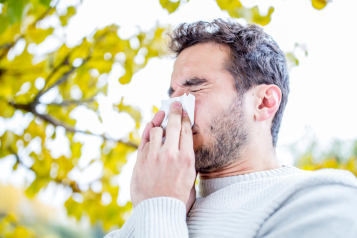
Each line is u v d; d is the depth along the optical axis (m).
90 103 1.16
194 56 0.74
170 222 0.57
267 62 0.75
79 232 8.19
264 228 0.53
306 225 0.50
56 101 1.17
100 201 1.21
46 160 1.21
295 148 2.44
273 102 0.72
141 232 0.56
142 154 0.65
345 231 0.50
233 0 0.91
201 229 0.59
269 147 0.72
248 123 0.70
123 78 1.10
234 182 0.66
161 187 0.60
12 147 1.18
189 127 0.66
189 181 0.61
